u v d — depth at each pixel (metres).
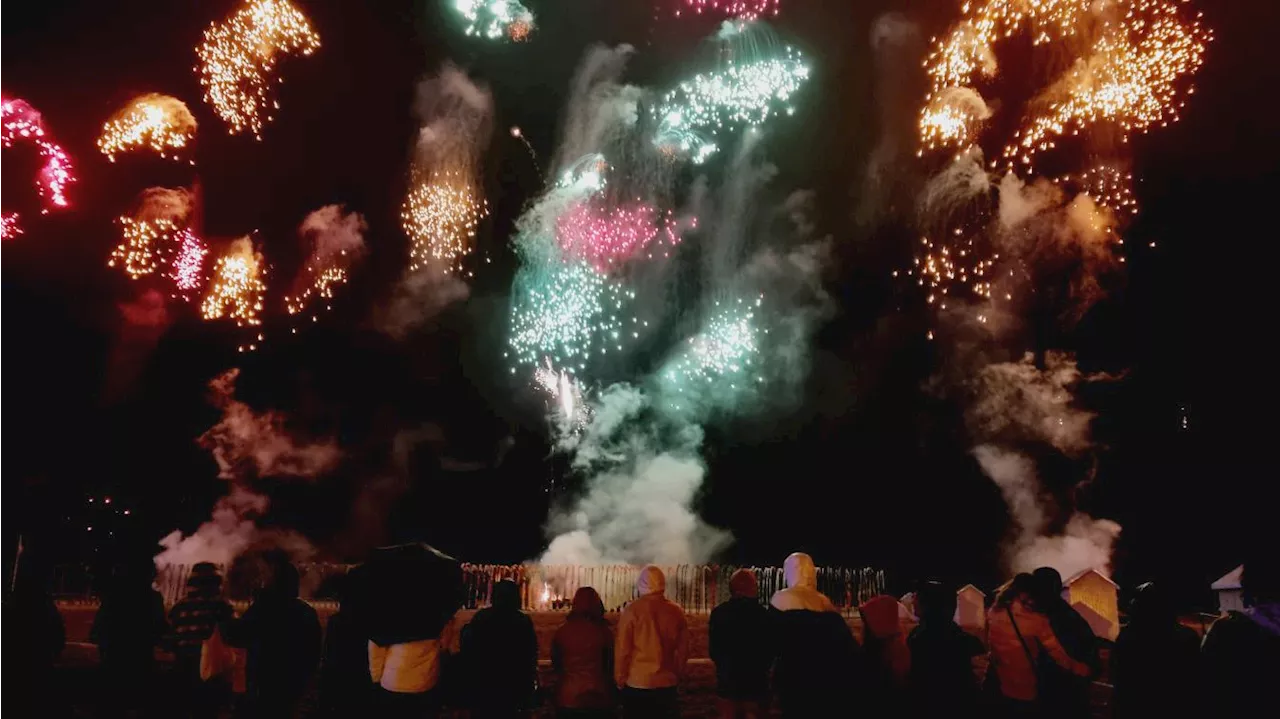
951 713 6.90
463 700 7.80
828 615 7.44
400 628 6.88
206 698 8.66
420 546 7.29
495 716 7.74
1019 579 7.00
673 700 8.23
